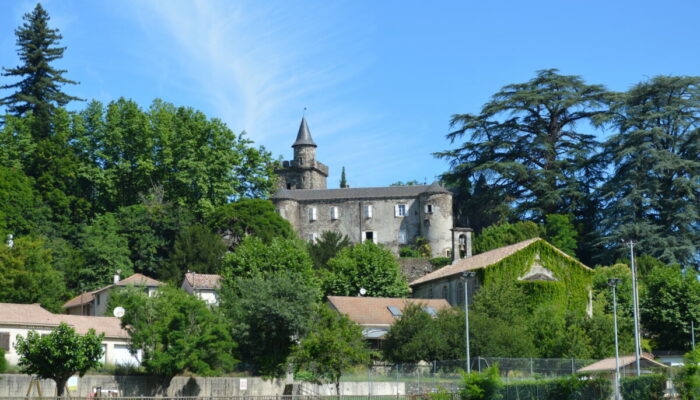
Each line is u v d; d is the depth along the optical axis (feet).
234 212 313.12
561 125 358.84
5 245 237.04
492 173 340.59
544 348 203.92
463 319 198.39
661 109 328.70
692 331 224.94
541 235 320.50
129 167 330.34
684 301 234.79
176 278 272.31
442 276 257.14
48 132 332.80
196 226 293.84
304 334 195.31
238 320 197.16
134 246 299.17
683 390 130.82
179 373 177.06
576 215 342.64
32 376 157.48
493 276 236.63
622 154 317.63
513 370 181.16
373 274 264.31
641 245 303.89
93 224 302.86
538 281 237.25
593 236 324.39
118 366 181.37
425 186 362.94
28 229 283.38
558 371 179.01
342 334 185.16
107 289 249.75
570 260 244.22
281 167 429.79
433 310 234.79
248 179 355.15
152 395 171.22
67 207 304.91
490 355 189.78
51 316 195.52
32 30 359.66
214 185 337.93
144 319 179.52
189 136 342.23
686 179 310.24
